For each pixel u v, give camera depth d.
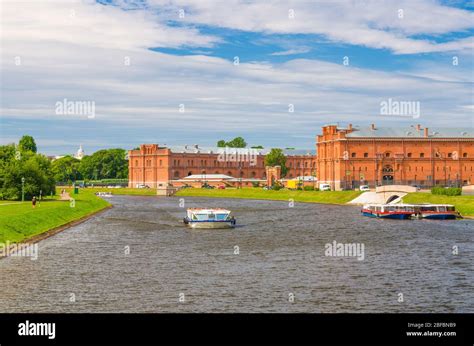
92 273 54.56
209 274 53.94
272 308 42.75
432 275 53.38
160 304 43.66
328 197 181.50
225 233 89.50
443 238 80.56
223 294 46.34
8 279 51.81
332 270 55.88
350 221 110.31
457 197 130.00
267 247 72.31
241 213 133.38
